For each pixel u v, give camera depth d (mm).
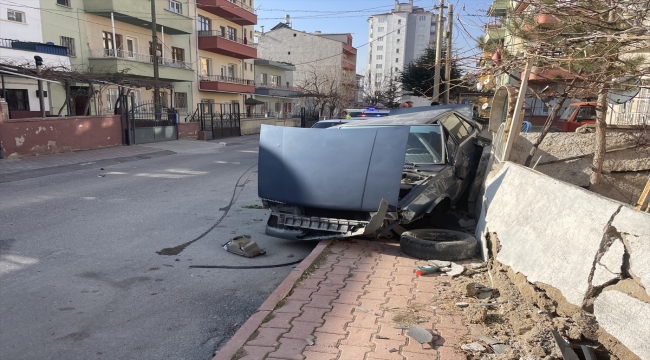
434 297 3801
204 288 4480
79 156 15742
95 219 7176
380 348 2967
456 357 2844
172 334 3547
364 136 5234
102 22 25734
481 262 4680
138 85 20906
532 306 3289
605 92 4664
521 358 2732
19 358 3176
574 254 3072
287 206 5727
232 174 12398
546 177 3936
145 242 5996
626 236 2695
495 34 5266
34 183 10656
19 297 4211
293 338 3121
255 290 4441
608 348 2623
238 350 2969
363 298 3801
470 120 8391
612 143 6551
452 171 6207
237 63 40625
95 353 3256
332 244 5371
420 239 4875
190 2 32969
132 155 16922
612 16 3900
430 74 30297
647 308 2426
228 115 29625
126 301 4156
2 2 20078
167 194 9375
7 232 6363
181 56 32781
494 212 4695
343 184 5164
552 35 4234
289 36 61344
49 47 20547
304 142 5547
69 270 4930
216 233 6449
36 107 21203
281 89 45906
